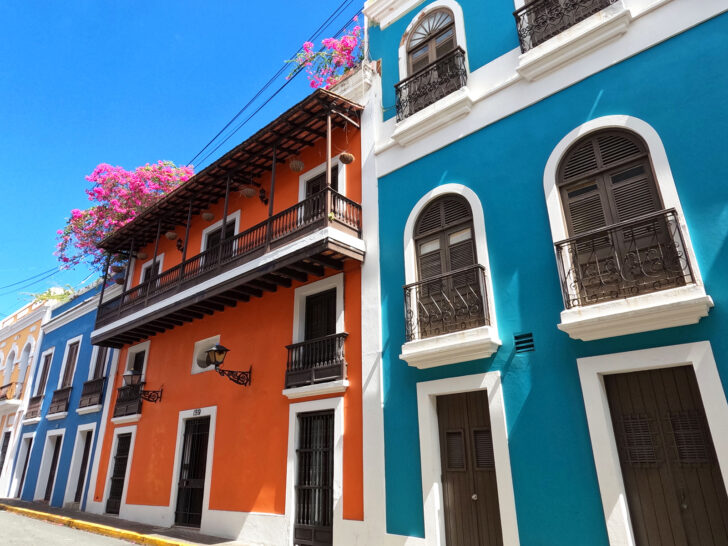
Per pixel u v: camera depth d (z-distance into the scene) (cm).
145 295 1213
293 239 865
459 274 698
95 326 1373
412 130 833
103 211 1702
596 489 519
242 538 864
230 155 1037
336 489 759
